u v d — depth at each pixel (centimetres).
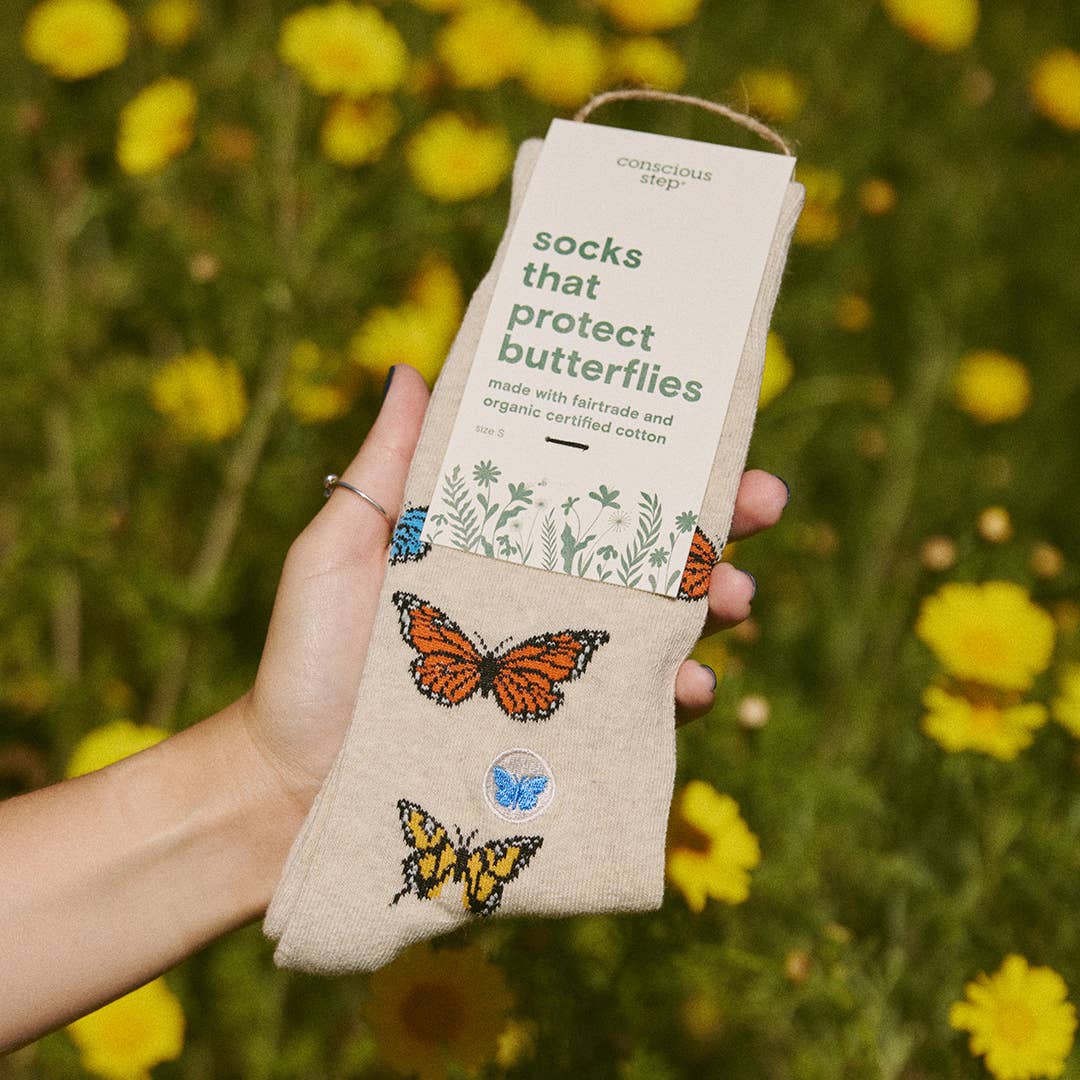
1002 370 94
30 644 86
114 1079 76
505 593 67
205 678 85
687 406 67
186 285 89
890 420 94
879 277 103
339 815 66
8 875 67
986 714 76
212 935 69
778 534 89
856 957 76
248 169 88
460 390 69
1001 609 77
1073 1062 73
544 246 69
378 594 70
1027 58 116
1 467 92
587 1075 74
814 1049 76
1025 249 108
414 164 89
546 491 67
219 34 98
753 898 78
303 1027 80
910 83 112
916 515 93
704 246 68
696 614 67
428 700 67
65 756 85
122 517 87
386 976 72
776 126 97
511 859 66
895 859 77
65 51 91
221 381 85
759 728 79
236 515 86
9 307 88
